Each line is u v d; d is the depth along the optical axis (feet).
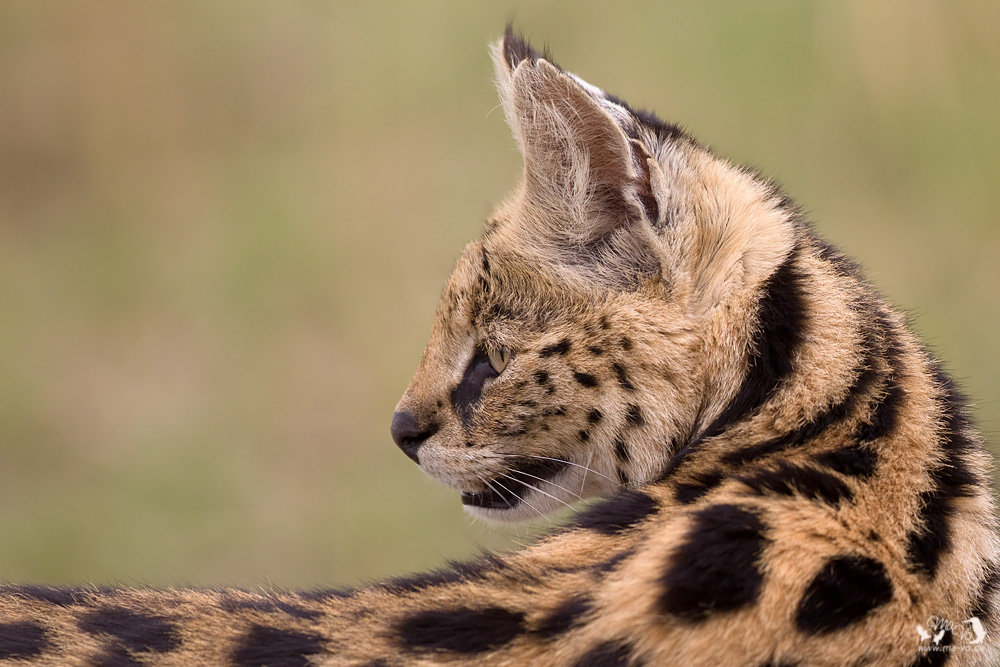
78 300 54.65
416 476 43.45
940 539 17.12
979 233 47.44
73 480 45.06
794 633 15.70
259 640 16.88
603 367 20.29
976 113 48.96
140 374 50.70
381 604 17.11
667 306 19.88
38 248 57.52
